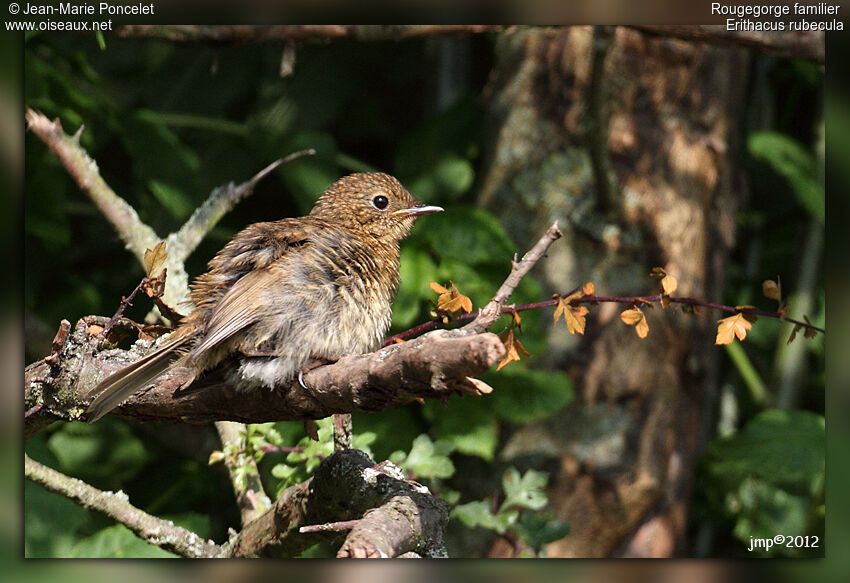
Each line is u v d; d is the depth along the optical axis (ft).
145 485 39.34
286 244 22.41
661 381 35.22
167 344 20.24
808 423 37.58
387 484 19.08
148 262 21.71
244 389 20.27
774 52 31.42
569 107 36.63
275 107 42.65
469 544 34.81
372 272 22.63
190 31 32.07
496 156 37.24
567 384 33.40
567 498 34.60
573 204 35.83
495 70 38.29
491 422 33.01
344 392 17.99
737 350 42.91
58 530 29.14
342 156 39.75
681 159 36.09
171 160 37.24
